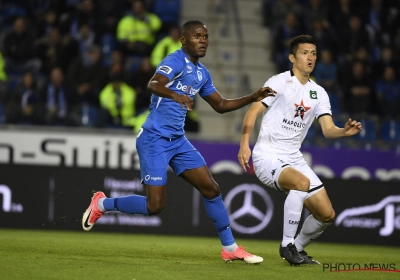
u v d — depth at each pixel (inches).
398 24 2166.6
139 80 1786.4
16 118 1626.5
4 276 673.0
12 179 1406.3
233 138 1649.9
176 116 826.2
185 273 732.0
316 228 906.7
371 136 1683.1
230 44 2143.2
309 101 908.0
